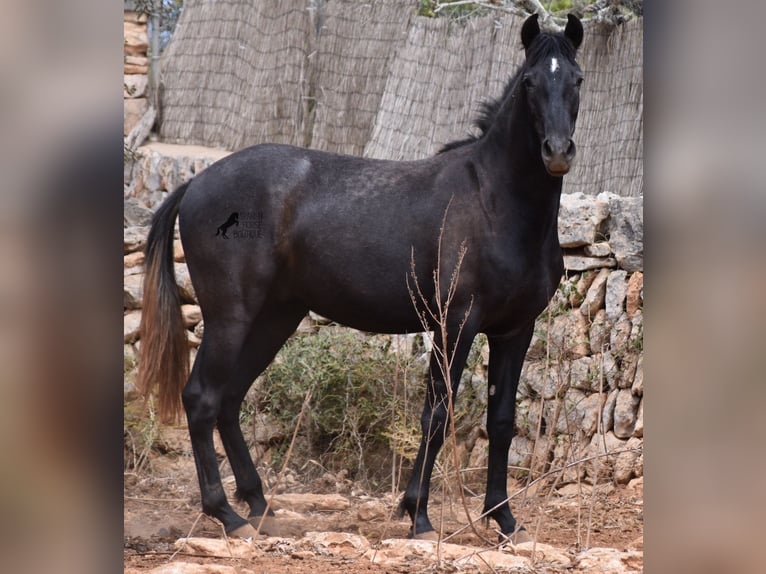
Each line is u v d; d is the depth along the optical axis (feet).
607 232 38.29
